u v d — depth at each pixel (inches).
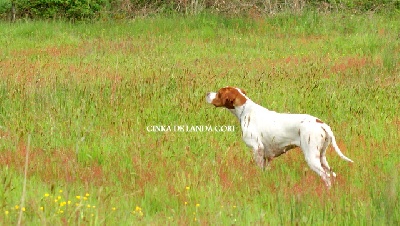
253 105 434.3
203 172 425.1
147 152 467.8
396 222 327.6
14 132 518.0
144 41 1083.3
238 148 489.1
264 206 368.2
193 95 655.1
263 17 1246.9
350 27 1181.1
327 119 583.2
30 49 995.3
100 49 1002.7
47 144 484.1
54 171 419.5
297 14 1235.2
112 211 341.1
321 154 411.2
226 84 705.0
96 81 709.3
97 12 1310.3
